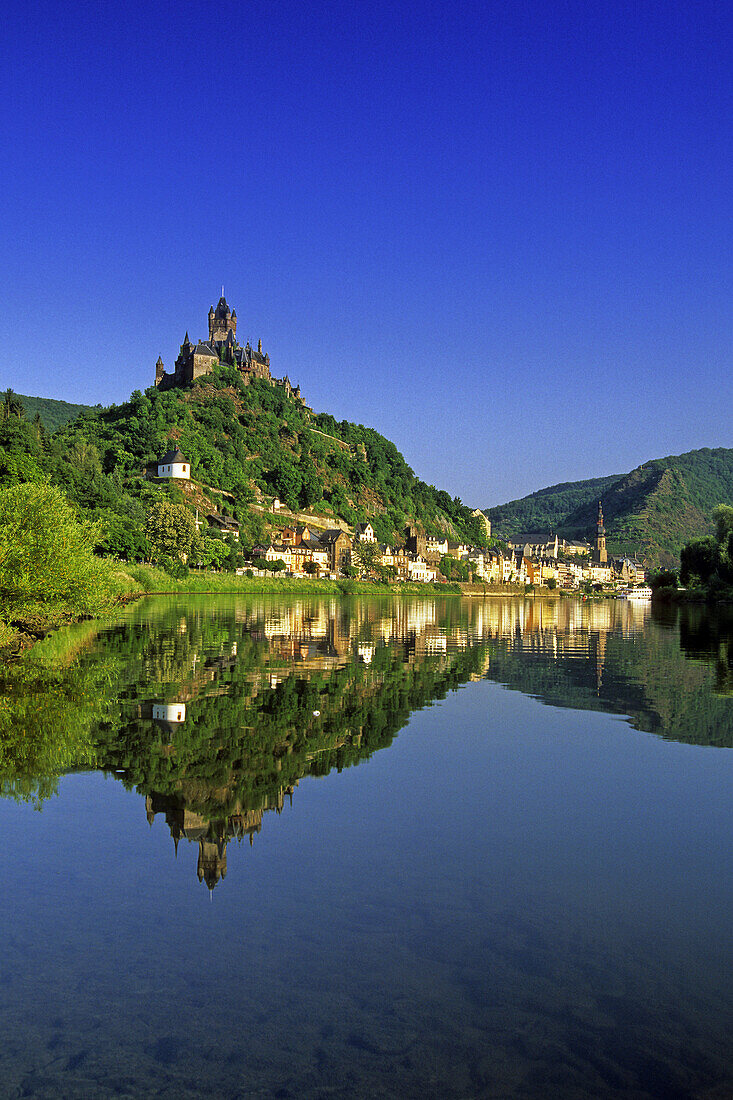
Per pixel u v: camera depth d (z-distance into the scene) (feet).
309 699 98.99
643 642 205.87
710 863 48.01
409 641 192.44
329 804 57.88
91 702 91.97
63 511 157.07
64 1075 28.09
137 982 34.14
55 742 72.69
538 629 258.16
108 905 41.14
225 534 654.53
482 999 33.27
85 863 46.32
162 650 148.15
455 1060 29.32
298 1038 30.53
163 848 48.65
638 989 34.19
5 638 136.67
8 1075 27.99
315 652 155.84
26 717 82.94
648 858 48.70
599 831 53.31
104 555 394.11
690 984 34.55
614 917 40.78
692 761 71.97
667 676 130.93
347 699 100.63
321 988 33.99
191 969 35.24
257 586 511.40
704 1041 30.60
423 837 51.75
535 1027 31.45
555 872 46.50
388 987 34.17
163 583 435.53
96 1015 31.78
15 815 53.72
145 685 105.40
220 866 46.29
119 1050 29.58
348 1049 29.86
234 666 128.67
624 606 602.44
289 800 58.49
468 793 61.36
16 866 45.65
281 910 41.01
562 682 121.90
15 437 451.94
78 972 34.86
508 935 38.83
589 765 70.13
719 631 257.75
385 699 101.86
